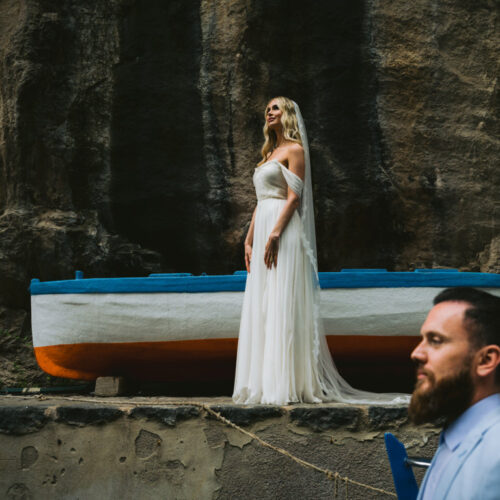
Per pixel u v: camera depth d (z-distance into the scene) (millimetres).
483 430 1416
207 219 6922
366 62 7105
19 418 3820
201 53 7156
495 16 7398
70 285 5039
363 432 3652
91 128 6930
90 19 7043
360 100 7074
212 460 3658
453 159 7113
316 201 6895
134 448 3727
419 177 7035
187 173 6984
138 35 7098
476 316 1496
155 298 4934
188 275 5207
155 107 7004
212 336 4906
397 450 2057
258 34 7141
